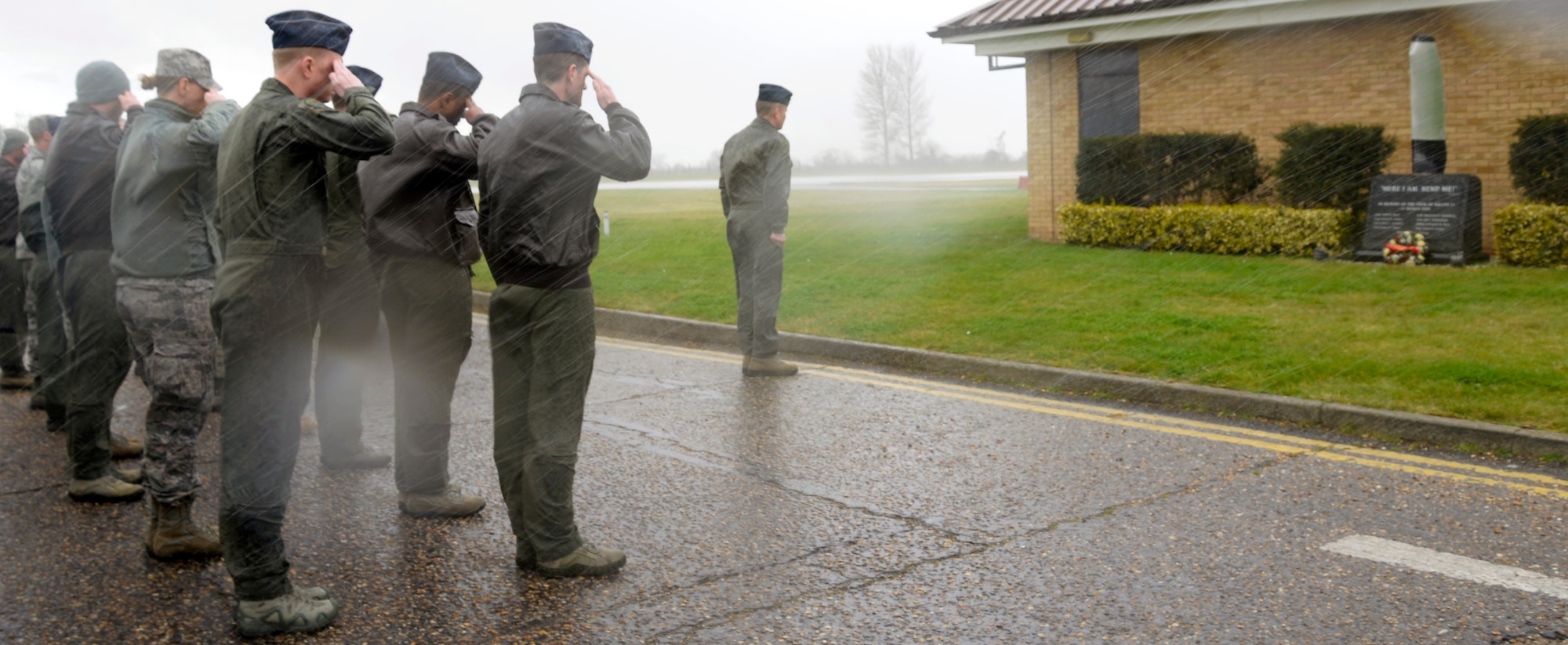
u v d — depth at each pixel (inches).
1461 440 202.2
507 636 129.3
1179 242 504.7
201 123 149.7
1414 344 275.4
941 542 158.1
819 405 247.0
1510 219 422.0
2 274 279.9
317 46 128.9
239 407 125.7
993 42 578.6
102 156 180.1
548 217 138.3
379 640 128.5
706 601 138.7
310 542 161.5
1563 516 162.2
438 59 166.9
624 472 196.2
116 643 128.9
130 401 265.6
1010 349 290.7
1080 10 534.6
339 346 193.2
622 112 144.2
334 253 185.8
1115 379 252.5
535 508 145.5
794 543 158.9
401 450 171.8
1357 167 478.3
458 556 155.7
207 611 138.0
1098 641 125.5
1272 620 129.9
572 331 143.0
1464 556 148.2
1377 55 485.7
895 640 127.1
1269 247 477.4
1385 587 138.7
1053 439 213.2
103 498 183.3
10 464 209.2
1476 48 463.8
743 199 278.1
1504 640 124.0
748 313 283.6
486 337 364.5
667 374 289.9
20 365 287.6
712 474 193.9
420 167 162.7
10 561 155.5
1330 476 184.9
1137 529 161.3
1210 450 202.5
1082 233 541.3
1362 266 432.5
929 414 236.5
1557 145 430.6
